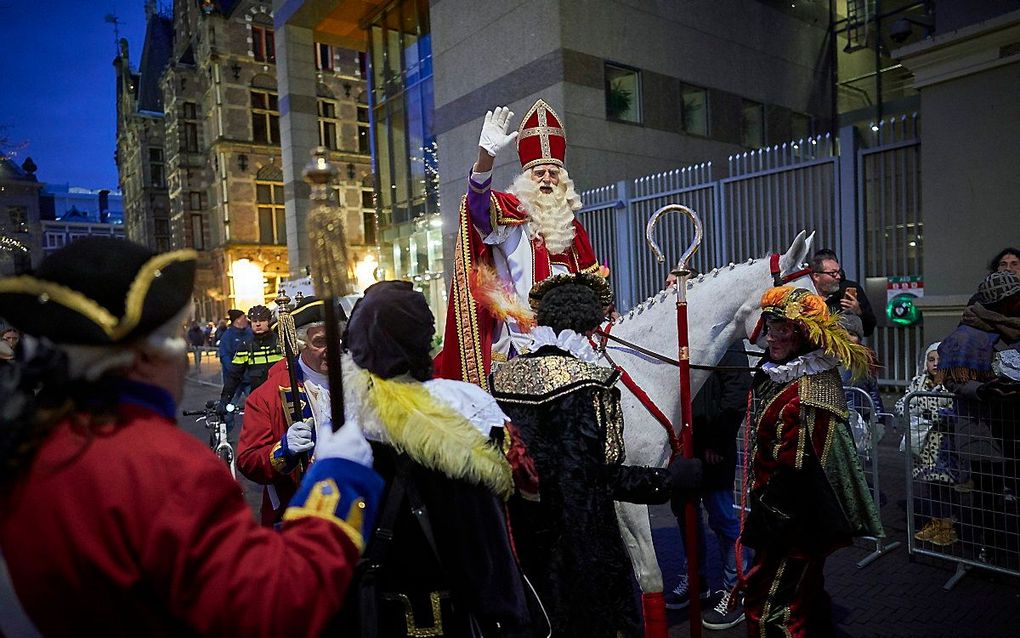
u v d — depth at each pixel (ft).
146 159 133.69
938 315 23.27
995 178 21.81
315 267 4.20
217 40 102.94
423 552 4.99
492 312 10.00
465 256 10.48
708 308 9.72
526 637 4.93
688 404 8.59
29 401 3.11
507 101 38.32
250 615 2.96
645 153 39.04
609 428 6.41
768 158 28.96
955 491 13.93
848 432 8.04
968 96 22.27
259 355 20.11
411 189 60.23
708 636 10.63
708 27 42.96
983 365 11.95
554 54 35.45
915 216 25.20
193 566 2.91
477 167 10.46
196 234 116.57
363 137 108.27
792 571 8.11
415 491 4.92
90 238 3.36
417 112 58.44
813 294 8.33
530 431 6.38
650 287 32.76
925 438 13.24
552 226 11.30
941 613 10.82
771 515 8.11
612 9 37.58
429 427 4.74
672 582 12.63
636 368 9.47
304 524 3.60
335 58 104.83
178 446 3.20
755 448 8.54
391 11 61.11
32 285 3.12
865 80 51.08
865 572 12.48
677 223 31.60
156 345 3.33
